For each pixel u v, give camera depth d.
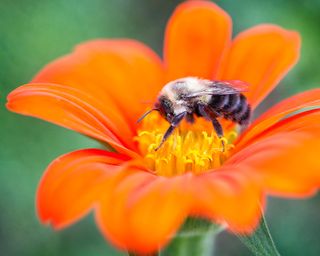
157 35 0.25
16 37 0.21
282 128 0.15
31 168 0.21
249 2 0.21
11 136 0.21
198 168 0.15
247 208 0.12
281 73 0.16
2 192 0.21
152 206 0.13
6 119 0.21
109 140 0.14
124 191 0.13
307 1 0.21
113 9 0.23
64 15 0.21
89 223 0.22
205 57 0.17
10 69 0.21
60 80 0.16
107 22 0.22
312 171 0.13
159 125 0.16
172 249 0.15
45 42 0.21
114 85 0.16
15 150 0.21
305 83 0.21
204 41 0.17
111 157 0.14
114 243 0.12
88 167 0.14
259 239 0.13
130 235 0.12
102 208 0.13
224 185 0.13
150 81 0.17
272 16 0.21
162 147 0.15
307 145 0.13
